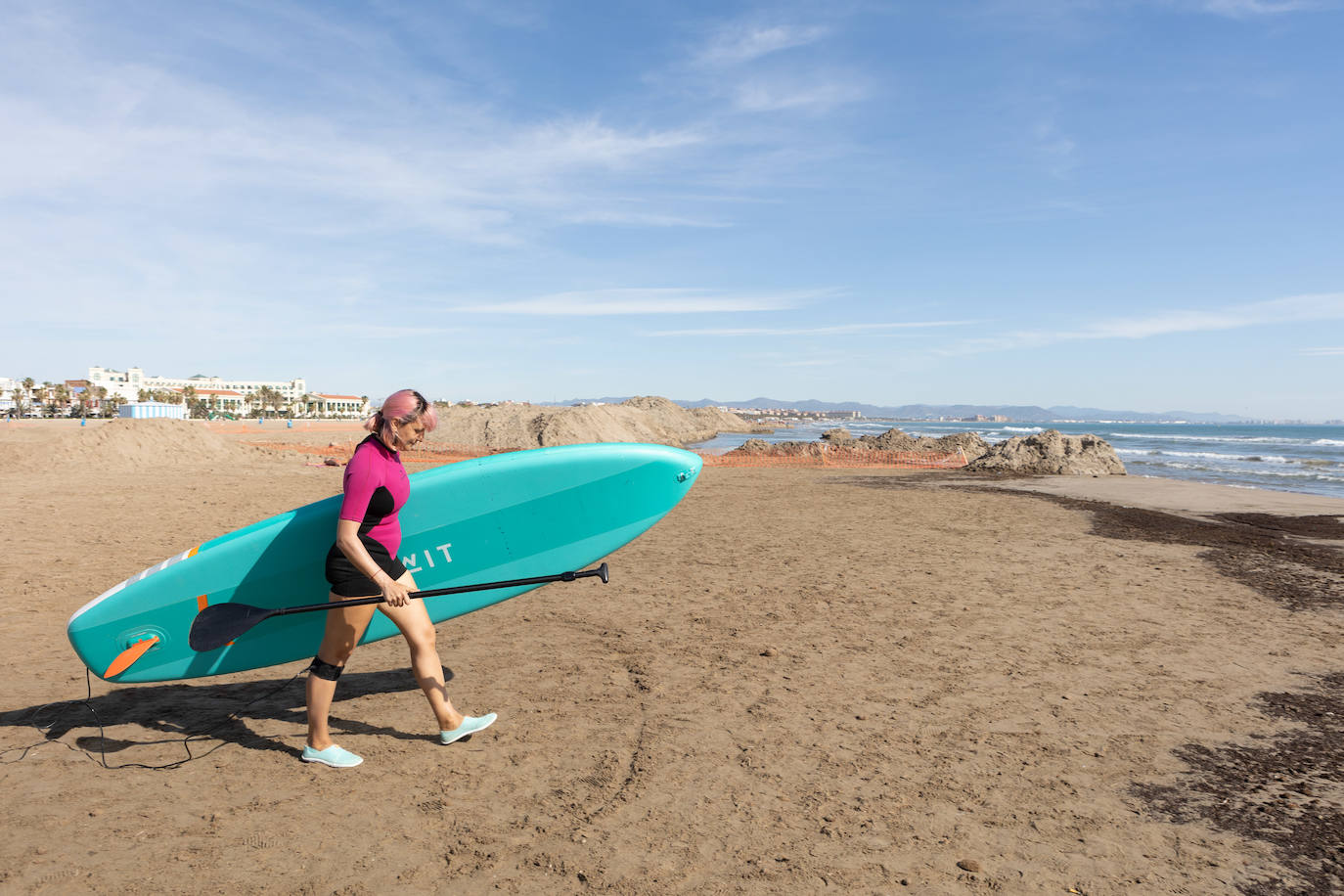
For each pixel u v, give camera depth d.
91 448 20.84
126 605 3.52
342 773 3.18
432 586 4.03
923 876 2.44
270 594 3.71
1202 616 6.07
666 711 3.96
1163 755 3.46
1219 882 2.44
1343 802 3.02
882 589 7.00
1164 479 22.42
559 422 45.97
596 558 4.45
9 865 2.41
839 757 3.40
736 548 9.33
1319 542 10.27
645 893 2.31
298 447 33.16
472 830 2.70
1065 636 5.46
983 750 3.50
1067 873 2.49
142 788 3.01
